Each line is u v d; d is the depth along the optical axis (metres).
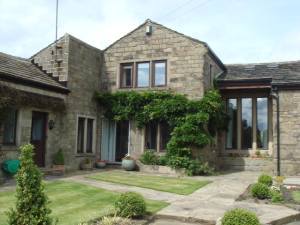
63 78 16.88
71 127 17.17
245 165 19.05
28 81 14.45
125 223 8.21
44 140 15.85
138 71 18.98
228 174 17.23
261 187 11.30
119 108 18.70
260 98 19.44
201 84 17.53
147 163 17.73
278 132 17.28
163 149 18.11
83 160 17.94
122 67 19.36
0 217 8.15
